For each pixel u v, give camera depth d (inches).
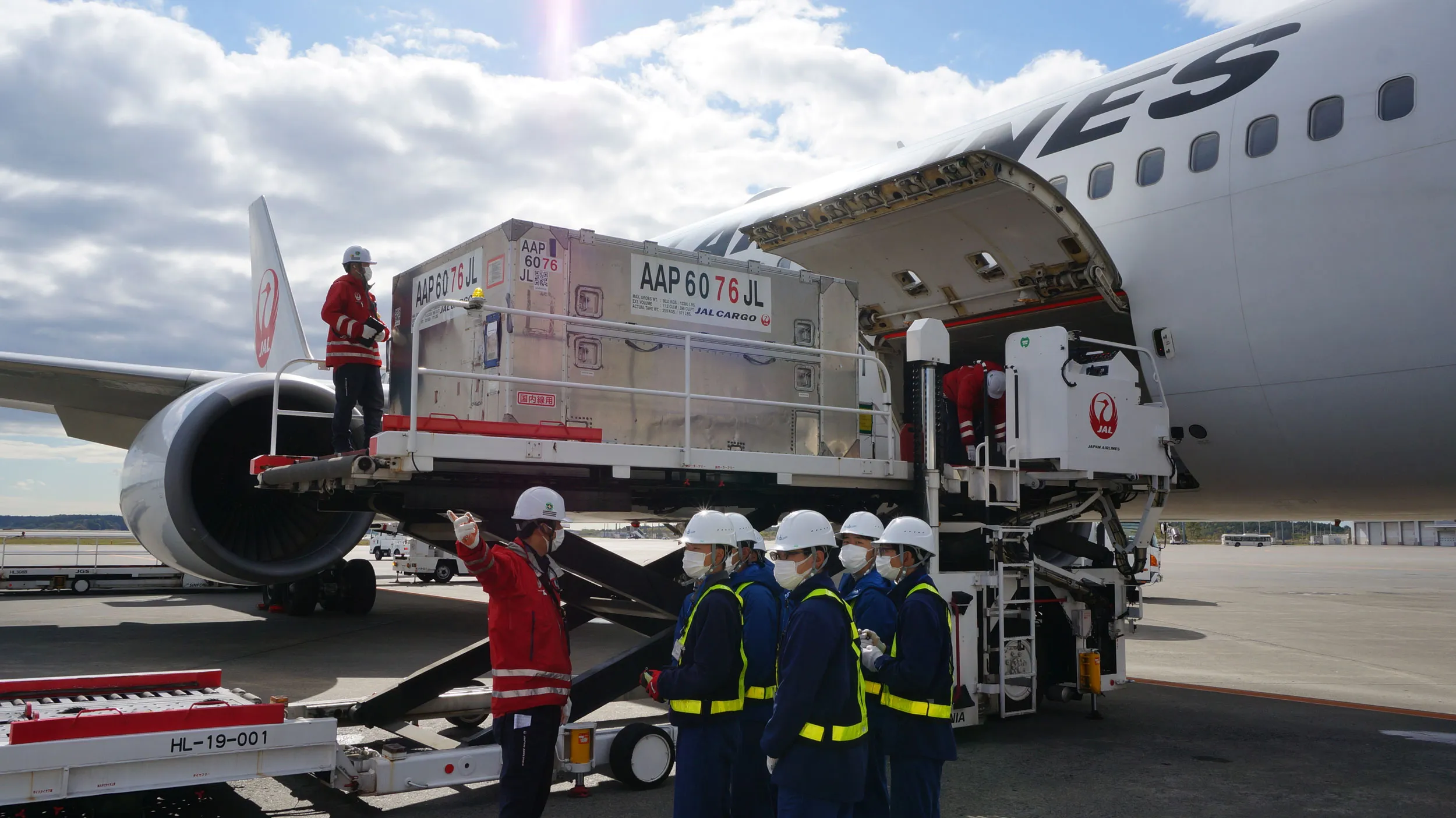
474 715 283.1
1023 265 378.0
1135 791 245.0
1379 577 1550.2
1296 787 251.8
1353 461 357.1
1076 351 303.1
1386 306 319.6
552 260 262.1
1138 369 392.8
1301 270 338.6
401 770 208.8
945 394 304.7
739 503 305.0
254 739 191.8
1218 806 232.7
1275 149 347.6
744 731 175.6
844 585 211.2
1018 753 286.7
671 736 244.4
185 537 413.1
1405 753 291.7
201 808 219.5
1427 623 763.4
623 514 341.1
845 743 145.6
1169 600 1007.0
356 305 276.7
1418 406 323.0
